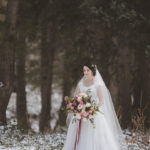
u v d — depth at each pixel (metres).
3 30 9.60
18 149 6.93
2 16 14.59
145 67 10.87
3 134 8.30
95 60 10.74
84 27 10.50
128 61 11.23
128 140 8.35
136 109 10.79
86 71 6.24
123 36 10.63
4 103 9.07
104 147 6.08
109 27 9.80
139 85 11.00
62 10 10.47
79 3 10.10
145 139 8.47
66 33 11.41
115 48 11.18
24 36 11.15
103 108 6.32
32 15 11.62
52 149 7.29
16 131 8.66
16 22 9.96
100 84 6.21
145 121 10.30
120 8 9.50
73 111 5.86
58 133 9.36
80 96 5.91
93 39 10.83
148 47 10.16
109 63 11.16
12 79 9.22
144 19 9.91
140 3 10.34
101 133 6.12
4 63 9.11
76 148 6.11
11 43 9.30
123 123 10.74
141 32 10.32
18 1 9.95
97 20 9.69
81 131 6.14
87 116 5.87
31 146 7.32
